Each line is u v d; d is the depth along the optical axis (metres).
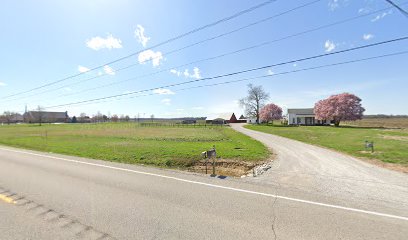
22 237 4.45
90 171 10.13
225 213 5.49
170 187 7.59
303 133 35.62
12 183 8.23
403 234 4.45
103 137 30.94
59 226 4.90
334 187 7.65
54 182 8.34
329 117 62.78
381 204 6.03
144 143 22.09
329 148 18.86
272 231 4.61
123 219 5.21
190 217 5.29
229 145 20.48
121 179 8.68
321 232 4.55
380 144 19.58
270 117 84.06
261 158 14.12
